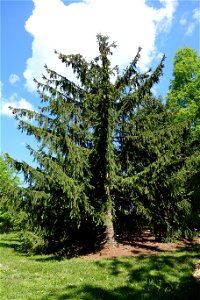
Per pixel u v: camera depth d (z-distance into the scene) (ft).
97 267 39.58
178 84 79.92
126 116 54.13
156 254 45.34
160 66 50.90
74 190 43.83
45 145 48.19
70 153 45.80
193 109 70.59
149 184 49.70
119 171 53.83
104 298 28.37
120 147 54.44
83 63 54.13
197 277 33.40
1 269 41.45
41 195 46.24
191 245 52.90
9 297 29.22
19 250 59.47
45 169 44.88
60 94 53.16
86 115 53.36
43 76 53.98
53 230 51.42
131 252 47.96
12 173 95.30
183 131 51.98
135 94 51.93
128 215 55.72
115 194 54.24
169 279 33.01
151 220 54.95
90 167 49.32
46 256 51.75
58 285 32.94
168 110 65.00
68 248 52.85
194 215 59.06
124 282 32.94
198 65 77.77
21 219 51.75
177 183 51.31
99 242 52.95
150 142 50.78
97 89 54.80
